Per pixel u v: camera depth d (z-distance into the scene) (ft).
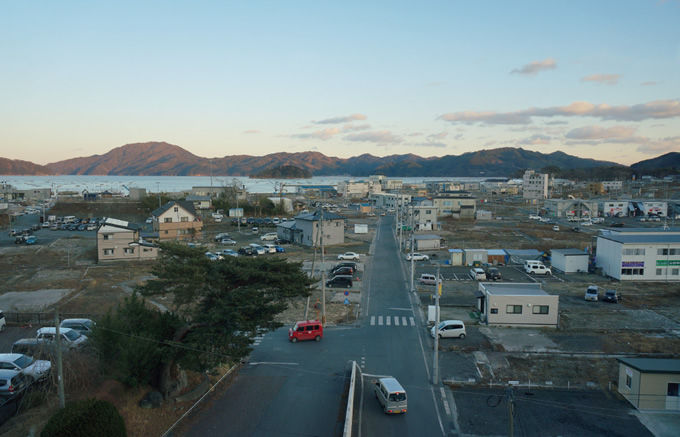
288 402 73.41
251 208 399.03
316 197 632.38
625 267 166.81
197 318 68.49
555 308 114.93
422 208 318.86
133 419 61.98
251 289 68.90
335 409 71.51
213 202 398.01
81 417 49.60
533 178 583.58
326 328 113.91
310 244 238.48
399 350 99.35
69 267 179.73
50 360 65.31
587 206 393.29
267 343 102.58
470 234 284.61
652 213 386.11
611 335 109.40
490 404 75.72
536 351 99.04
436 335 83.46
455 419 70.64
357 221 371.76
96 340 68.69
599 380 85.20
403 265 194.80
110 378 67.56
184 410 68.80
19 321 106.83
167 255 73.61
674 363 77.77
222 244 239.50
